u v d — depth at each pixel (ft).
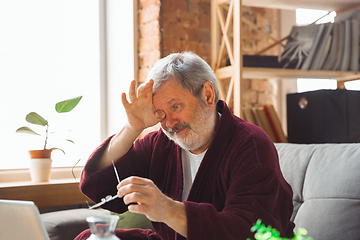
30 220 2.48
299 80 9.04
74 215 5.80
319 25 7.47
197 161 4.54
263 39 8.74
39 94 7.61
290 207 4.05
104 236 2.35
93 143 8.07
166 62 4.19
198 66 4.17
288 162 5.49
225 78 8.14
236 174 3.92
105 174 4.48
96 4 8.21
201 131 4.19
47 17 7.74
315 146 5.46
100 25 8.22
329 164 4.98
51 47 7.77
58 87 7.80
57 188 6.37
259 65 7.25
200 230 3.19
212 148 4.26
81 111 7.98
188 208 3.23
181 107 4.09
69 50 7.95
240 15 6.88
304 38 7.45
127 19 7.77
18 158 7.30
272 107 7.59
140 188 3.00
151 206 3.02
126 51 7.79
